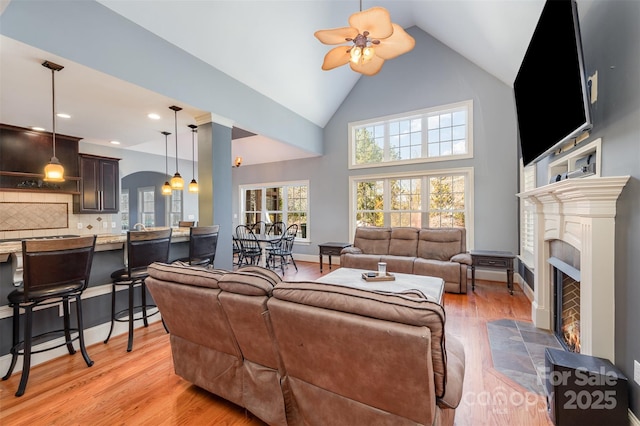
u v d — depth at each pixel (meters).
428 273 4.25
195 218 7.64
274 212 7.43
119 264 2.94
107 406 1.78
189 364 1.88
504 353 2.42
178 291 1.70
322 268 5.92
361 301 1.17
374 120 5.86
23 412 1.73
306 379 1.41
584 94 1.77
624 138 1.61
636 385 1.48
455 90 5.06
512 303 3.71
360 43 2.35
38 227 4.61
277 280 1.61
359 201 6.19
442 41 5.11
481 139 4.87
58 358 2.37
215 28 3.29
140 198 9.34
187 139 6.08
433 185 5.39
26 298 1.92
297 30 3.92
